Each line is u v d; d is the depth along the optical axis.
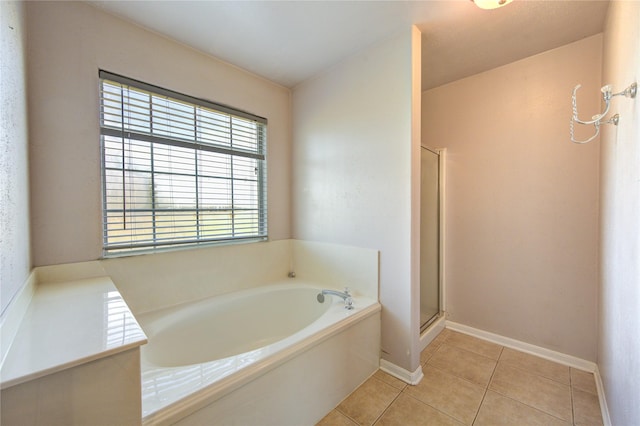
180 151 1.92
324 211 2.34
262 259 2.42
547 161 2.03
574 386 1.70
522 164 2.14
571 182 1.93
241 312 2.07
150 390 0.98
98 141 1.56
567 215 1.95
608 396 1.40
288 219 2.66
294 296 2.29
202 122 2.04
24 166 1.20
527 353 2.11
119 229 1.64
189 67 1.94
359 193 2.06
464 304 2.46
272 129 2.51
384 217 1.91
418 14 1.61
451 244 2.52
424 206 2.26
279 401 1.26
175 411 0.92
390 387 1.72
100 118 1.57
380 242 1.93
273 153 2.52
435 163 2.48
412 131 1.74
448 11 1.58
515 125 2.16
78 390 0.69
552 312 2.02
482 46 1.94
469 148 2.40
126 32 1.65
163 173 1.84
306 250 2.51
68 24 1.45
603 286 1.59
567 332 1.96
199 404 0.98
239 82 2.24
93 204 1.54
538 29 1.75
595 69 1.82
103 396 0.73
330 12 1.59
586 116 1.86
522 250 2.15
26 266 1.18
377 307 1.89
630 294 1.02
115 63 1.61
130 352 0.76
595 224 1.84
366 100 2.00
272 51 2.00
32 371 0.63
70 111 1.46
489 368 1.91
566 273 1.96
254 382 1.16
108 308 1.04
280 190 2.59
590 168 1.86
